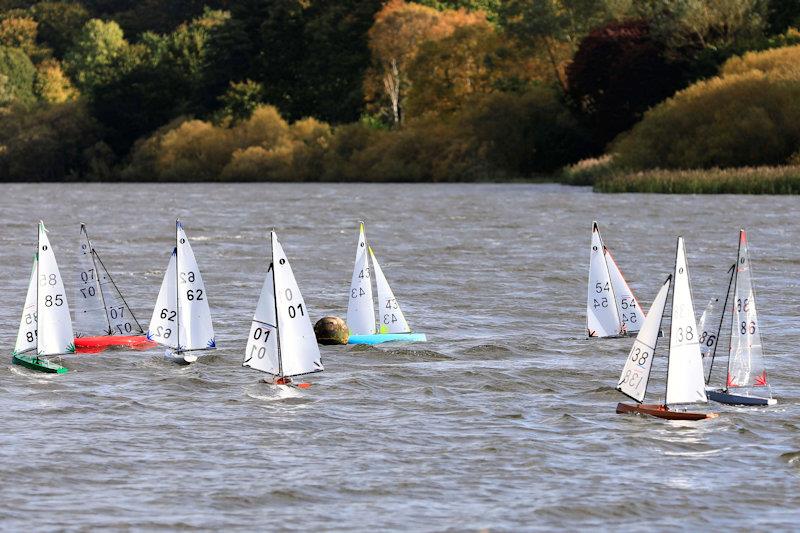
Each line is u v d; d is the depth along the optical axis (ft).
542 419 261.65
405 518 197.16
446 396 284.20
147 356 333.62
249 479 216.95
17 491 208.85
